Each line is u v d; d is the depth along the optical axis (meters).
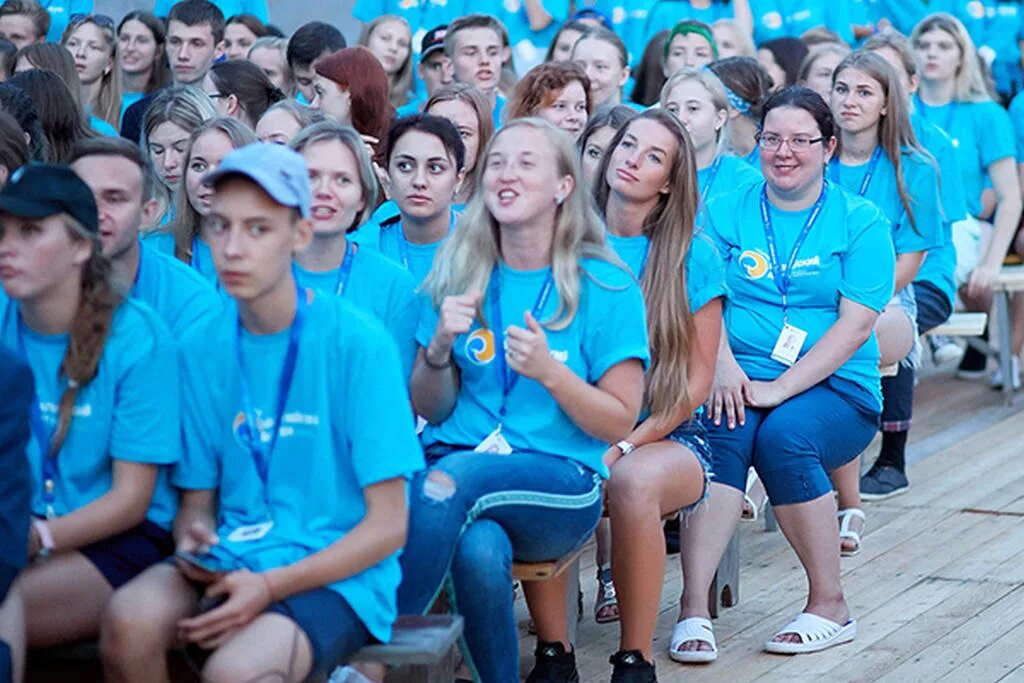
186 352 5.03
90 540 5.00
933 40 12.27
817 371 7.44
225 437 5.00
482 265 5.97
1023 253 12.81
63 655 5.12
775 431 7.21
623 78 10.38
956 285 11.22
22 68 9.20
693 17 14.55
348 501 4.96
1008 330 12.23
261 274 4.72
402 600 5.33
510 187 5.78
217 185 4.71
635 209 6.71
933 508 9.52
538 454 5.82
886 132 9.46
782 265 7.77
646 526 6.27
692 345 6.69
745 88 10.11
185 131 7.41
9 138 6.11
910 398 9.83
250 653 4.54
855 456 7.55
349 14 15.92
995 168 12.19
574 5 14.81
